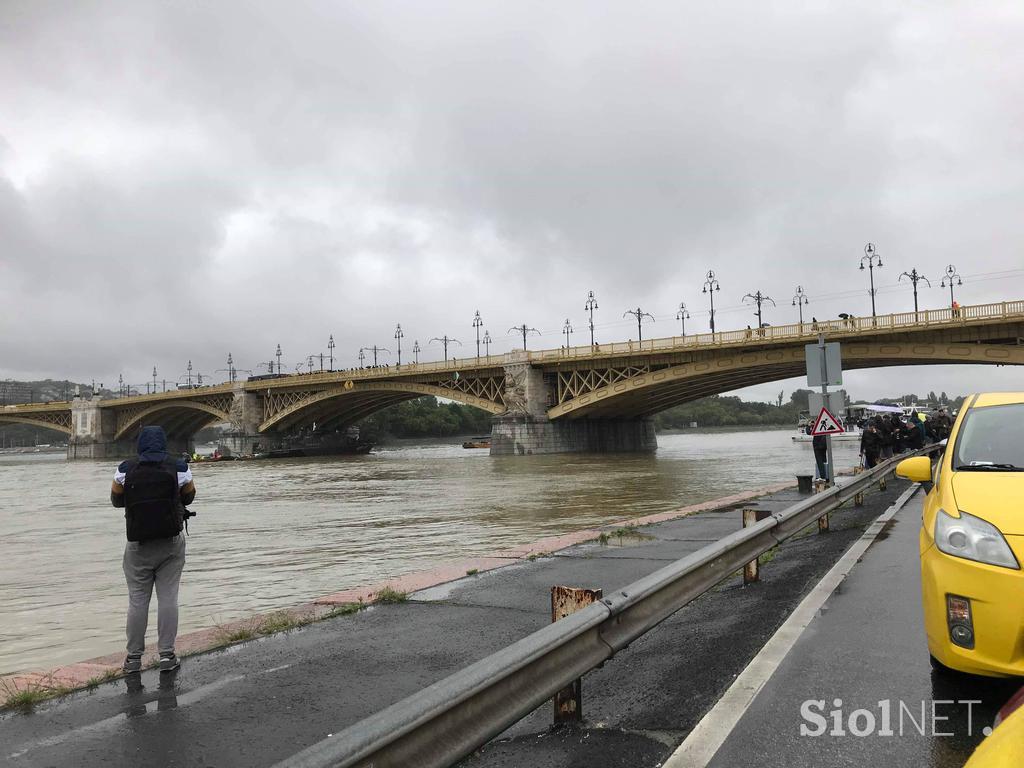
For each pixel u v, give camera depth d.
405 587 8.68
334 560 13.67
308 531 19.09
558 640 3.62
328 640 6.43
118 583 12.48
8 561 15.43
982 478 4.84
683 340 66.06
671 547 11.14
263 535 18.47
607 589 8.23
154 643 7.36
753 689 4.64
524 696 3.37
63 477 65.12
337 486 40.00
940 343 52.81
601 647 4.12
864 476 15.33
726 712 4.27
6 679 5.63
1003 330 50.66
